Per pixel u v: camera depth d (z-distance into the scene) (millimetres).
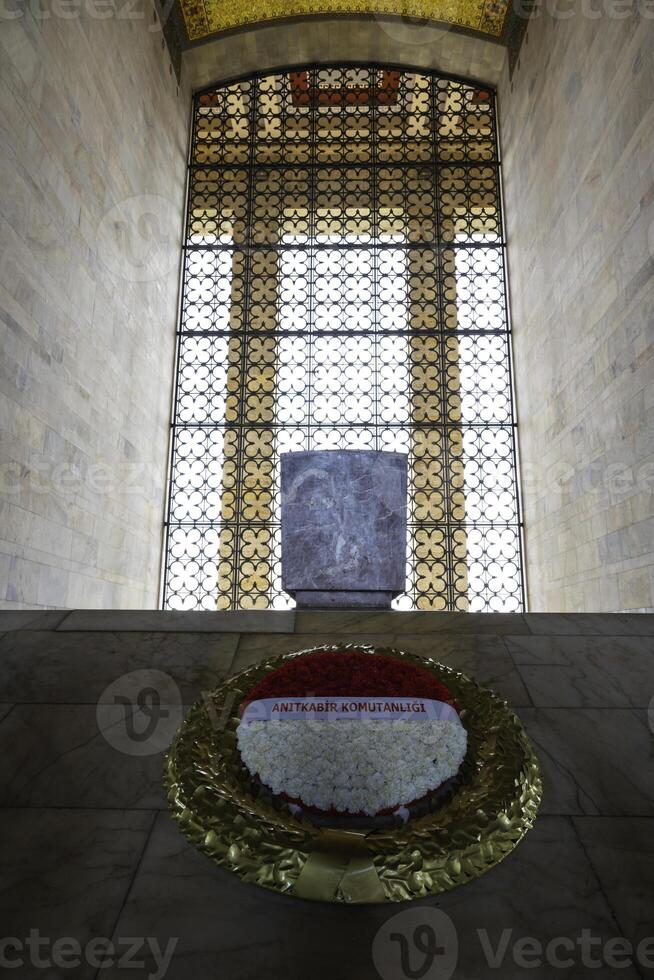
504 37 12438
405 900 2150
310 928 2084
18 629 3988
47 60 7250
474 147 13328
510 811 2443
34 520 6730
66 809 2559
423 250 12586
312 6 12586
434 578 11062
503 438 11562
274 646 3760
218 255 12562
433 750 2482
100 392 8562
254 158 13180
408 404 11750
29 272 6730
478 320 12219
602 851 2385
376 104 13352
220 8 12477
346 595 5883
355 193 12875
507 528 11188
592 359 8297
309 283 12359
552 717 3117
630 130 7262
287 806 2426
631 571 7180
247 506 11312
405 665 2881
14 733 2967
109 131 9047
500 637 3906
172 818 2488
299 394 11820
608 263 7816
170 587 11000
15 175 6500
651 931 2094
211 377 11977
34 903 2162
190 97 13438
